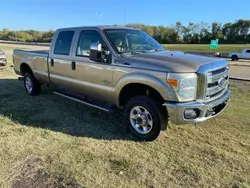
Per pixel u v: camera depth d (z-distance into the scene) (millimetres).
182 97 3334
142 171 3043
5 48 37281
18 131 4176
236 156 3422
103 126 4457
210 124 4582
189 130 4301
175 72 3305
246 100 6488
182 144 3777
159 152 3523
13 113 5086
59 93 5449
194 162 3264
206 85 3445
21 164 3141
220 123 4629
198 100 3457
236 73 14906
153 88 3539
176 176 2953
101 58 4172
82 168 3076
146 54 4043
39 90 6547
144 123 3834
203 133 4184
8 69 11727
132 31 4816
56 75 5363
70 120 4723
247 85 9086
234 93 7426
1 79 8984
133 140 3916
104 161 3256
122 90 4004
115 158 3334
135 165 3174
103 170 3047
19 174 2928
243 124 4582
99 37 4348
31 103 5824
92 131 4234
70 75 4953
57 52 5242
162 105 3654
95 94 4566
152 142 3832
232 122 4680
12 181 2791
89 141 3852
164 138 3977
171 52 4355
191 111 3432
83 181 2812
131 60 3820
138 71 3682
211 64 3605
